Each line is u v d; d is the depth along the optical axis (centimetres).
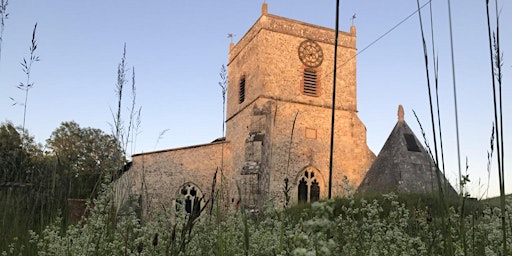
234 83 3341
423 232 401
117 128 477
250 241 368
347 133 2994
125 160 482
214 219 390
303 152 2819
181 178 2847
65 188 599
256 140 2700
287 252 292
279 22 3003
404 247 350
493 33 242
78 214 545
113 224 353
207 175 2881
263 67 2897
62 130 3369
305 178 2778
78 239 346
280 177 2689
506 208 368
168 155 2870
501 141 235
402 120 2866
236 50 3394
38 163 726
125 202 376
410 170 2505
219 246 322
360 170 2934
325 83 3039
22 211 535
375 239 356
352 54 3177
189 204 2761
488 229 373
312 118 2928
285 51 2978
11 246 406
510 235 321
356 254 344
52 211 511
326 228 140
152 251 308
